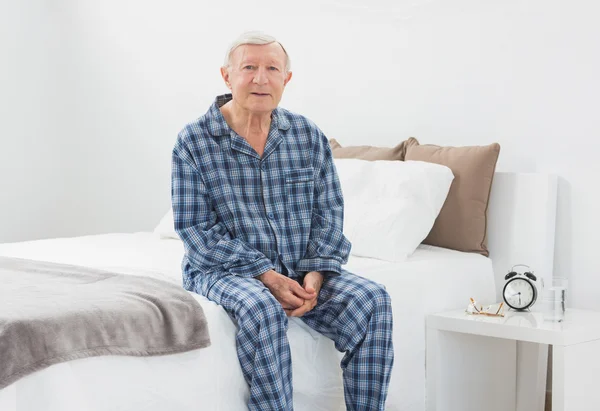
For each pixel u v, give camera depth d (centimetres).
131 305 179
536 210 281
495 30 300
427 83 320
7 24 427
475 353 266
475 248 288
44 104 445
